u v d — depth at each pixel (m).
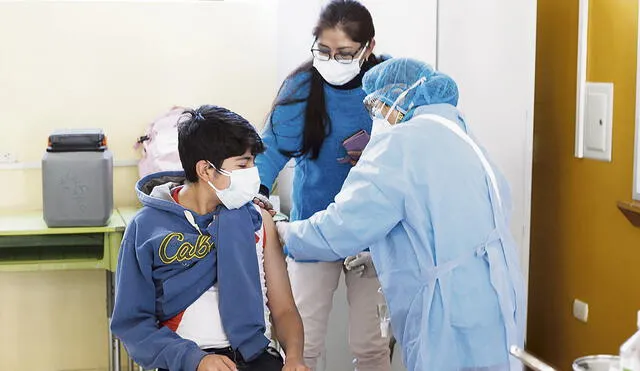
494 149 2.96
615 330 2.81
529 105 2.90
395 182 2.16
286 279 2.29
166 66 3.59
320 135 2.73
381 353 2.89
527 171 2.94
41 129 3.52
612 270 2.81
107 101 3.56
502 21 2.91
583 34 2.88
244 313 2.14
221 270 2.15
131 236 2.17
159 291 2.16
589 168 2.92
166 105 3.61
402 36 2.99
